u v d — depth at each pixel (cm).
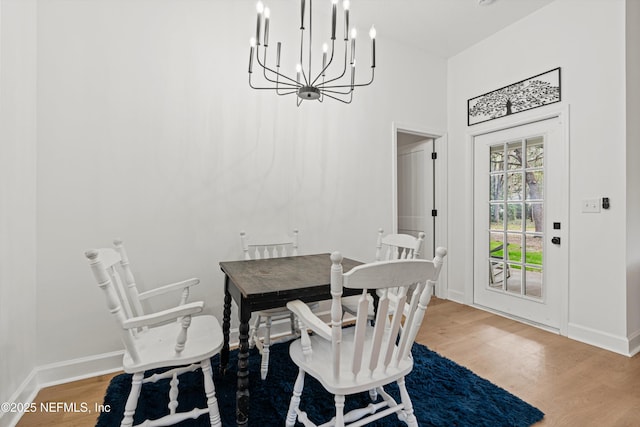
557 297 252
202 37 219
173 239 211
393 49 307
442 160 343
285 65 249
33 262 172
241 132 232
